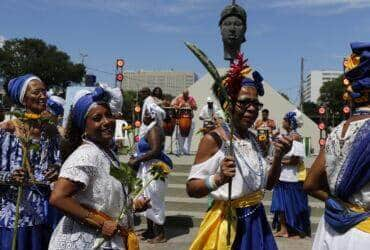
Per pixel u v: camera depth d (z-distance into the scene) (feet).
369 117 8.94
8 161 12.18
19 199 11.56
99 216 9.32
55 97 17.39
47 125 12.75
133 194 9.93
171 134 41.55
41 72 182.70
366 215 8.74
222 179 10.33
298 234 24.08
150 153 21.49
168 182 31.45
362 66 9.09
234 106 11.21
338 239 8.99
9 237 11.89
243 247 10.79
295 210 23.84
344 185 8.89
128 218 9.83
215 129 11.39
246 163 11.01
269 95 63.05
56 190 9.12
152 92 30.83
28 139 12.12
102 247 9.25
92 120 9.74
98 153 9.52
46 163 12.49
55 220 12.37
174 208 27.89
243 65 11.15
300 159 23.98
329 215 9.18
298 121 24.25
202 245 11.12
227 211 10.91
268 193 29.53
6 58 185.16
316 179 9.67
